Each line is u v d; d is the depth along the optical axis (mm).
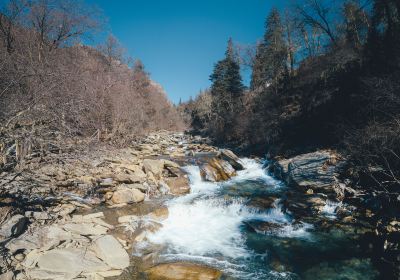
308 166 14180
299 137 20906
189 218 10789
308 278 6832
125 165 15000
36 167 11039
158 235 9148
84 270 6293
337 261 7539
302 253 8055
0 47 15852
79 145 12016
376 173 11211
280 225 9852
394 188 10141
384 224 8547
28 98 7711
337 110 18125
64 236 7281
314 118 20516
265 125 27109
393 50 15227
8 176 9164
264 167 19484
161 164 15547
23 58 10609
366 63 17562
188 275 6703
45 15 22000
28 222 7773
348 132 14562
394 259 7051
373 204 9961
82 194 10953
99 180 12328
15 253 6336
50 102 8047
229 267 7332
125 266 6914
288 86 30297
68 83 9750
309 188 12805
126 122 26953
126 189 11414
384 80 12812
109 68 32531
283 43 37094
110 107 24578
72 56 23219
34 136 7953
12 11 20156
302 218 10164
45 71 8867
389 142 10953
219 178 16469
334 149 15297
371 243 8109
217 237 9234
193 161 18312
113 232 8414
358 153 12133
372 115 14180
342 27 30281
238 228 9984
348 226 9266
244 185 15203
